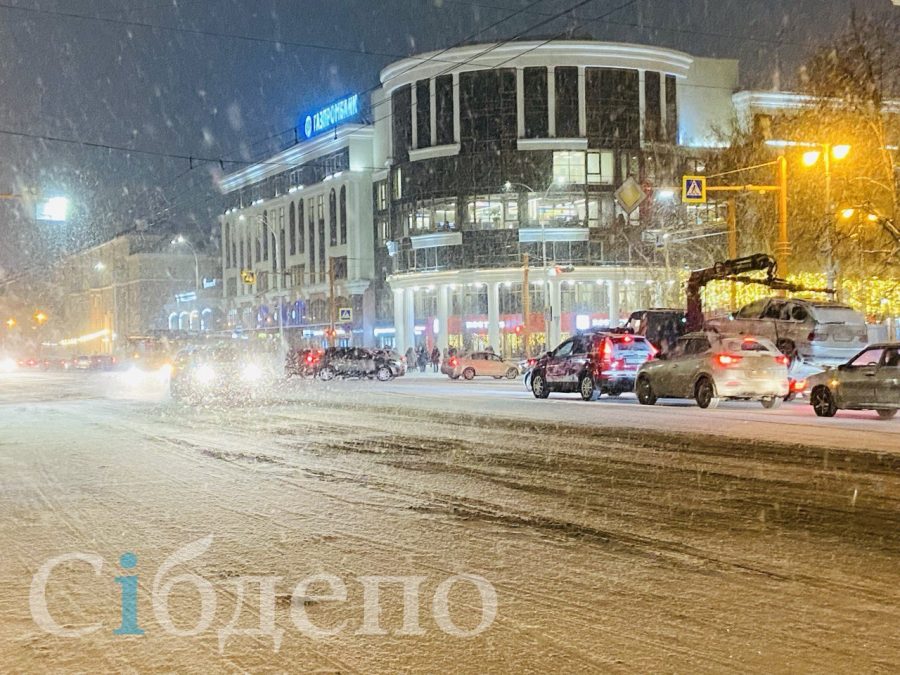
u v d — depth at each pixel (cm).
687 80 7350
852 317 2602
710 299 4400
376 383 4391
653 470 1230
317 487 1146
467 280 7125
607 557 770
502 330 7169
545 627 593
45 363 10956
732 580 694
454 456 1412
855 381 1919
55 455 1531
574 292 7062
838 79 3503
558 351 2775
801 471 1205
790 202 3856
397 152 7612
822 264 3838
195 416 2288
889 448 1432
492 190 7056
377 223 8206
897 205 3419
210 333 8081
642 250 6194
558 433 1702
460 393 3194
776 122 4475
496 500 1036
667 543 816
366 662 539
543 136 6962
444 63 7144
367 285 8225
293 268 9288
